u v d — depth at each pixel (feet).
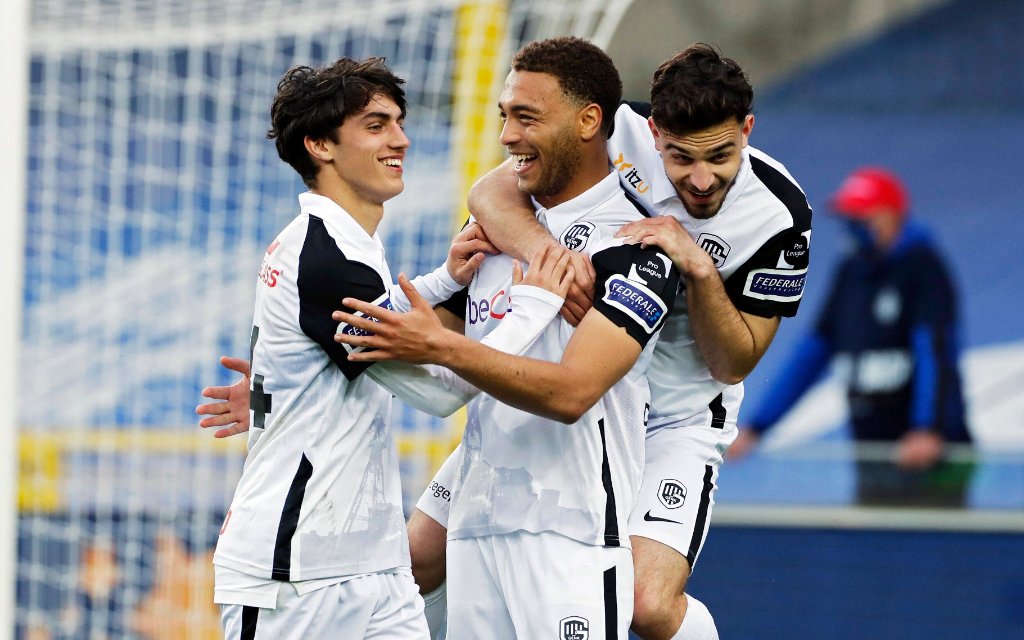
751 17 137.39
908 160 138.62
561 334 40.14
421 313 36.01
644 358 41.73
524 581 40.09
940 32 139.85
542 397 37.01
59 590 86.74
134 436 92.63
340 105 37.73
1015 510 110.93
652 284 38.81
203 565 86.84
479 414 41.60
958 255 134.62
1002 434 122.72
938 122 139.23
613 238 40.16
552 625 39.45
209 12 84.43
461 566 41.73
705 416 46.47
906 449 118.21
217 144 104.47
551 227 41.37
